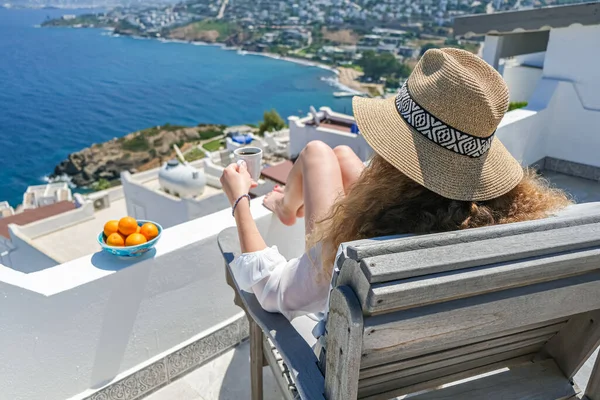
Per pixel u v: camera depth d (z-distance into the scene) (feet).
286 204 5.00
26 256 58.49
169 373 5.32
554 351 3.36
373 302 1.99
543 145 11.03
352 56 394.93
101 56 454.40
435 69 2.73
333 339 2.37
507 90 2.75
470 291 2.20
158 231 4.87
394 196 2.78
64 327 4.34
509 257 2.25
